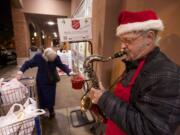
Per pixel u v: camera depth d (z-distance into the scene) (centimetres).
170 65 70
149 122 64
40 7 828
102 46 193
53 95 263
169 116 63
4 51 761
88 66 163
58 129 238
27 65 238
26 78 210
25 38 853
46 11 839
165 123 63
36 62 244
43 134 226
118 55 111
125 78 92
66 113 284
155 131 63
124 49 86
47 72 249
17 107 145
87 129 236
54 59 253
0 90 159
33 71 542
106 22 185
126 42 82
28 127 127
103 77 198
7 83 168
